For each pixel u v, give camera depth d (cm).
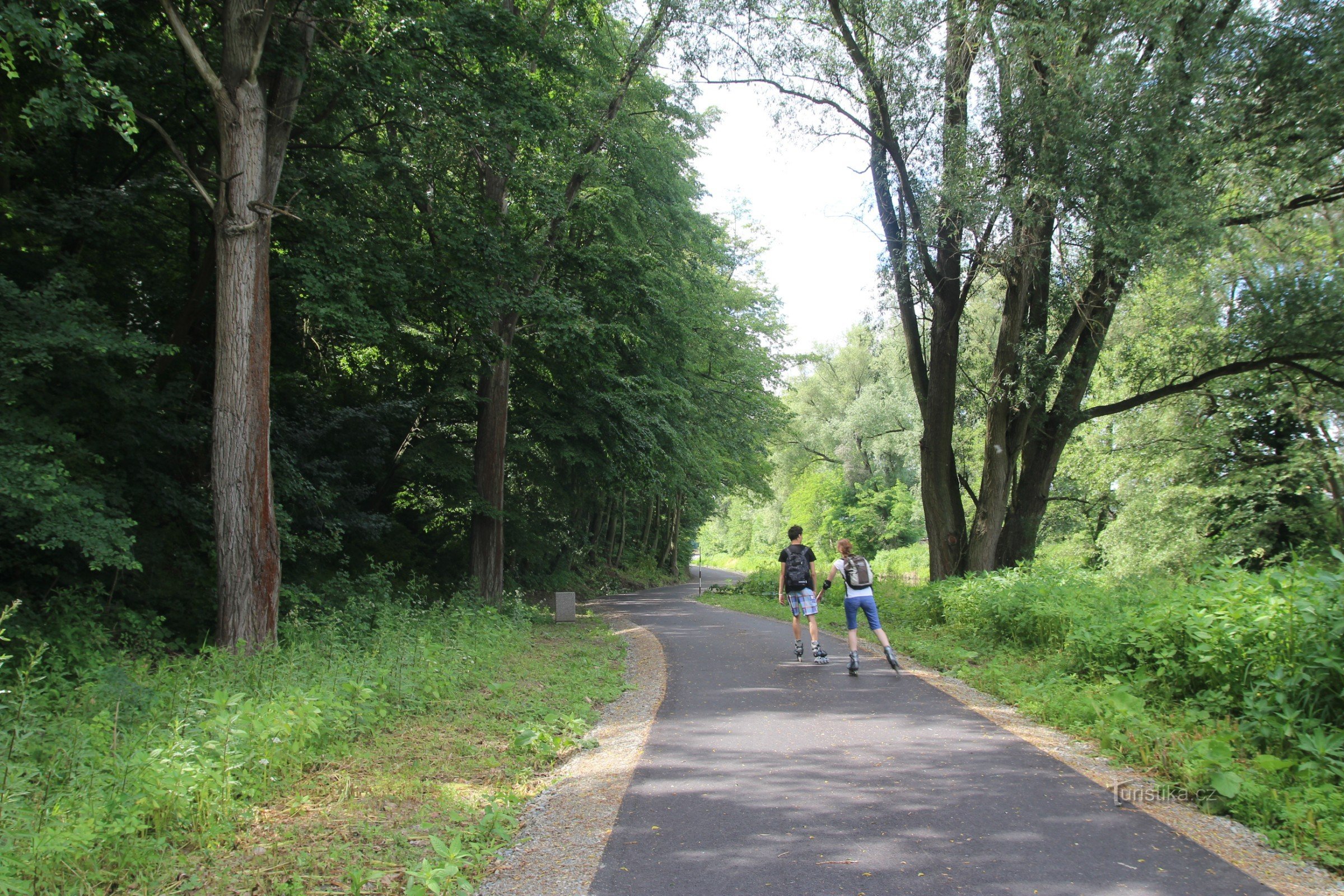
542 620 1961
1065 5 1370
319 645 1041
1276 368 1933
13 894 356
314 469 1582
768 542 8481
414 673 876
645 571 4891
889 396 4838
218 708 621
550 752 642
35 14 924
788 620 1842
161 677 855
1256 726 577
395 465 2041
